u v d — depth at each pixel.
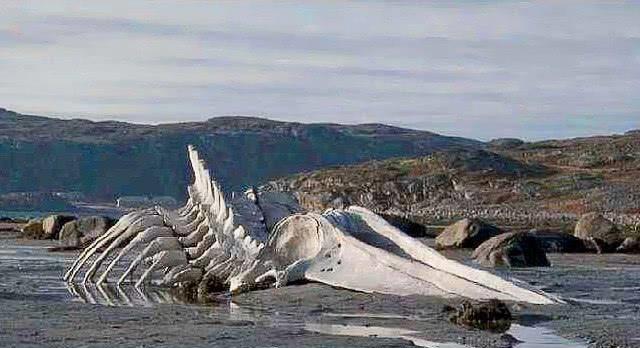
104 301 22.97
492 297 20.86
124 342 15.62
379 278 22.41
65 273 30.98
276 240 24.48
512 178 130.75
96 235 46.66
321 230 23.95
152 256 27.31
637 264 36.62
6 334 16.50
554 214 104.44
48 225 57.31
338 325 18.00
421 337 16.30
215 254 26.25
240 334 16.56
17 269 32.69
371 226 24.03
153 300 23.33
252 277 24.34
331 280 22.97
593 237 45.84
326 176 138.25
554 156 148.12
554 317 18.78
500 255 33.94
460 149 145.75
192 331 16.97
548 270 32.31
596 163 138.62
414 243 22.84
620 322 18.03
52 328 17.38
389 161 145.75
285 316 19.47
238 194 27.80
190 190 29.03
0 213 194.88
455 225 43.53
